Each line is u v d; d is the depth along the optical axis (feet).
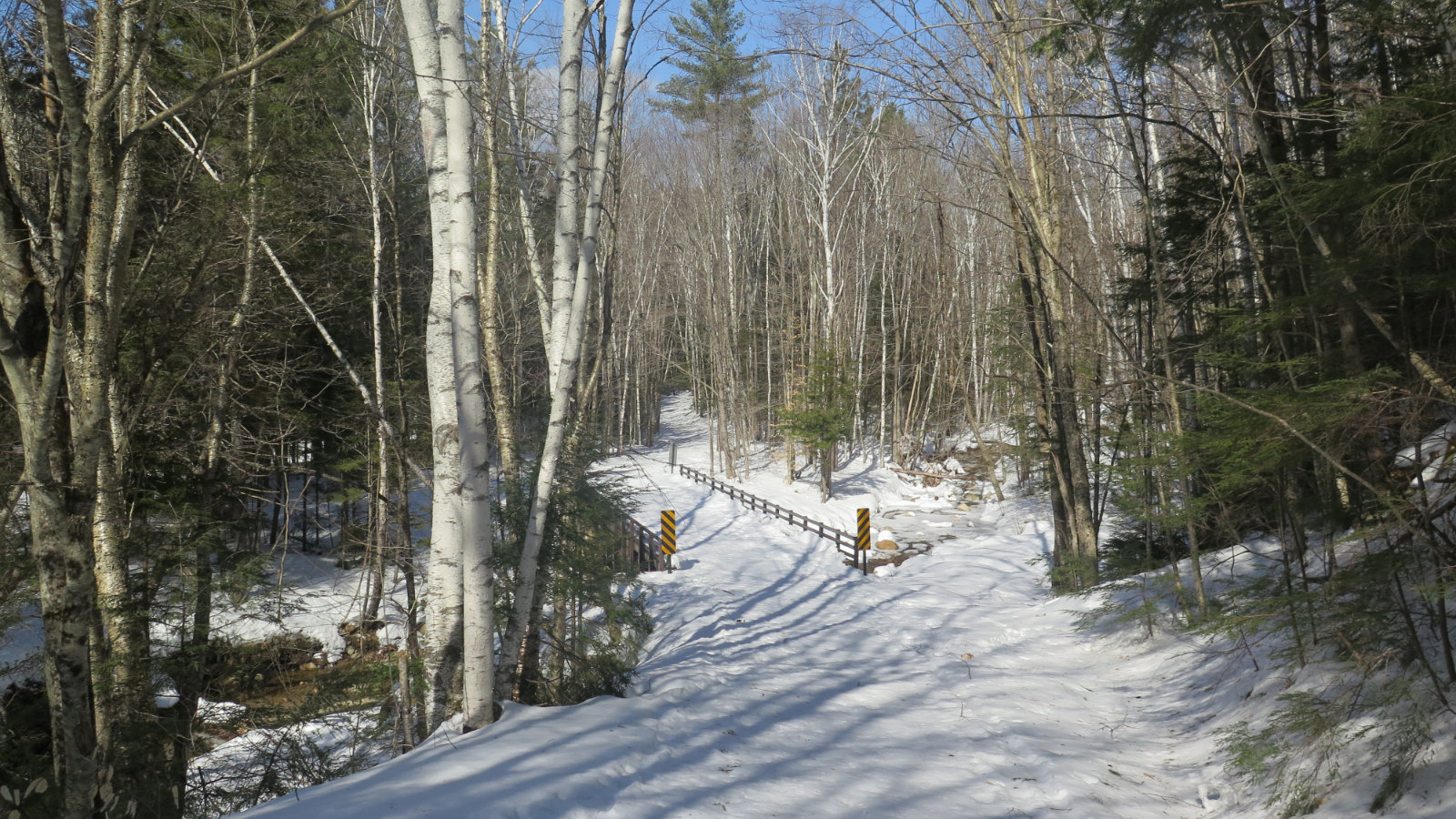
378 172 44.21
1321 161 27.91
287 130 40.57
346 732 37.01
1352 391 17.88
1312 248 23.32
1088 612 38.91
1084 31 31.24
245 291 39.99
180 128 38.78
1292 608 20.90
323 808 15.35
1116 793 19.42
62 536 19.20
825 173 107.65
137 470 37.45
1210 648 29.40
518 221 42.86
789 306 123.95
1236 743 20.31
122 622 30.66
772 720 25.64
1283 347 23.89
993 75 44.73
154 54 36.37
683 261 144.77
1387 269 21.75
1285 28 23.98
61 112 25.22
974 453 127.54
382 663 36.78
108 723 28.53
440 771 17.51
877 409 140.26
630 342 147.95
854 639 40.83
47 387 17.83
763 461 132.87
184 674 33.14
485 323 34.12
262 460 46.73
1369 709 19.10
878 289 136.46
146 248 37.17
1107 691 29.91
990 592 52.95
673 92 133.08
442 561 22.34
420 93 21.30
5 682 37.70
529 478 30.60
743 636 42.22
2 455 33.83
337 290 48.16
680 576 61.11
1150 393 31.09
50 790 24.20
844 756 22.27
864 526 66.23
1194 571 32.86
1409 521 17.35
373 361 52.39
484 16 32.04
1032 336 50.78
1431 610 17.95
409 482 46.16
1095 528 46.65
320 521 65.72
